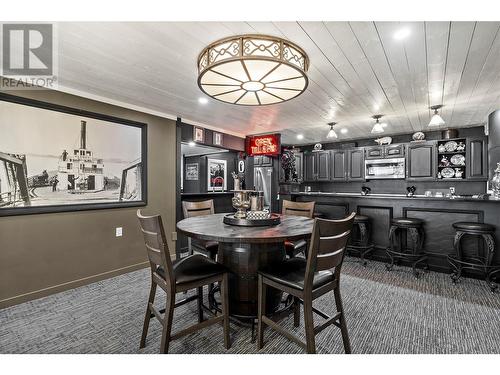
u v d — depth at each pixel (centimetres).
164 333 158
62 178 276
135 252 342
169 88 280
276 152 515
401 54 207
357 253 404
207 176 713
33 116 257
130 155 339
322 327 157
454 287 284
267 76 188
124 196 331
